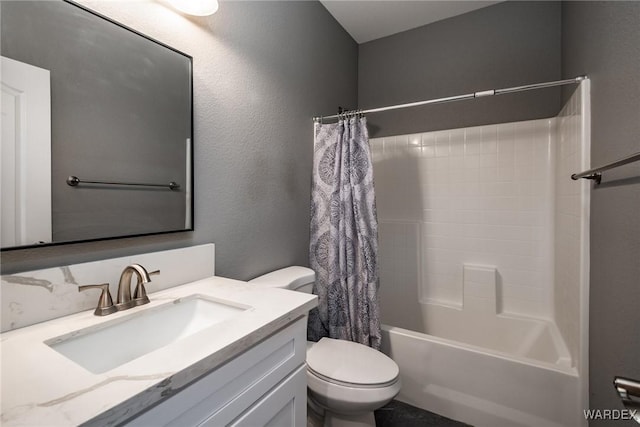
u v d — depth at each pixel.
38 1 0.76
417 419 1.62
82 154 0.85
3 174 0.71
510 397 1.47
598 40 1.25
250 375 0.75
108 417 0.45
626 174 0.99
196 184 1.20
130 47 0.96
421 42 2.40
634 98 0.94
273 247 1.63
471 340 2.17
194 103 1.18
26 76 0.74
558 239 1.90
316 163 1.89
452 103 2.31
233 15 1.36
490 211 2.20
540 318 2.04
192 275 1.15
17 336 0.69
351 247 1.74
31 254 0.76
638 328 0.91
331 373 1.26
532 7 2.05
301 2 1.87
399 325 2.47
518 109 2.11
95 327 0.76
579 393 1.35
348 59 2.46
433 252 2.40
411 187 2.47
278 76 1.66
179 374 0.55
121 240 0.96
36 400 0.47
